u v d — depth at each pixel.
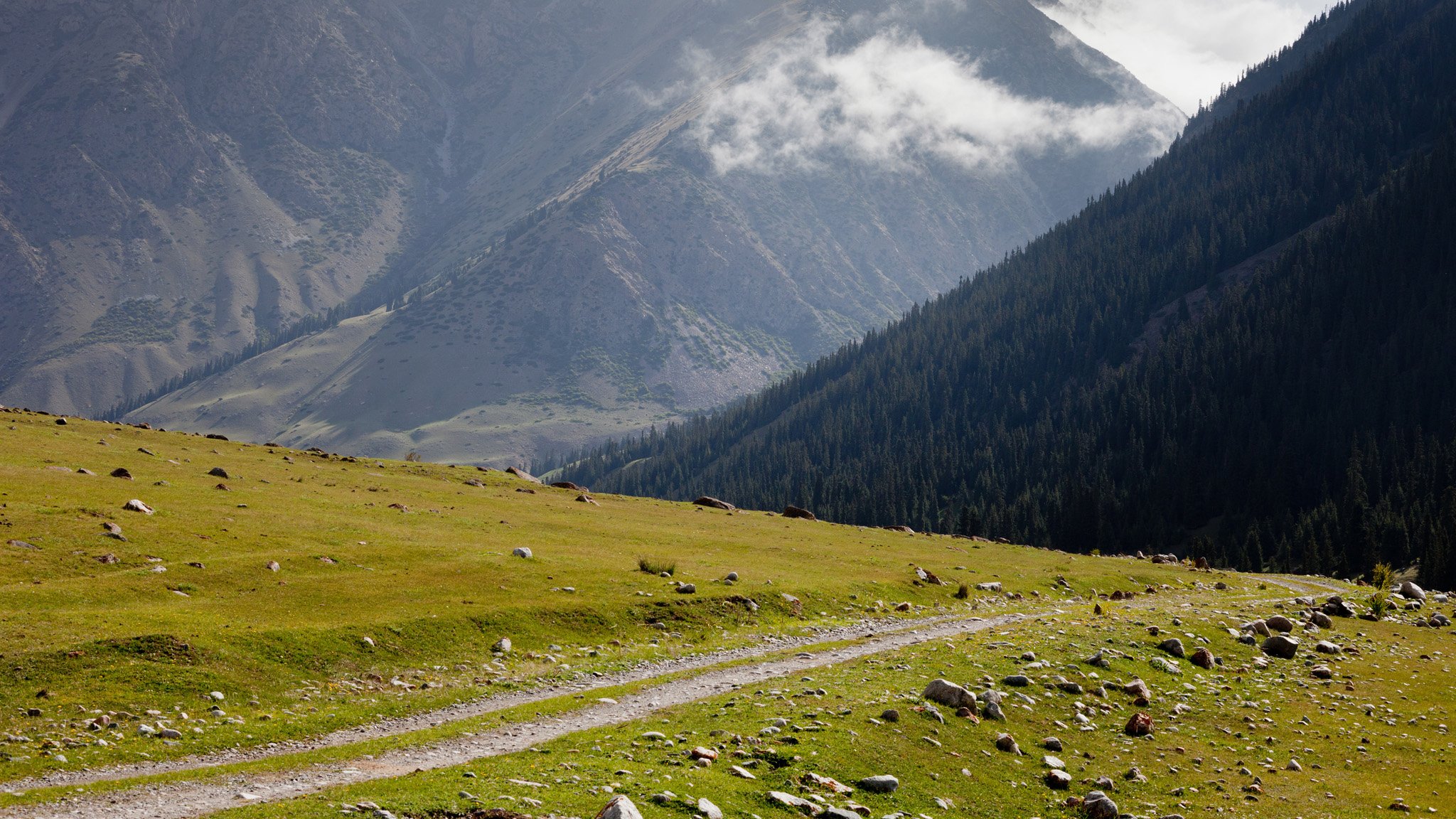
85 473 54.31
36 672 27.47
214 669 29.81
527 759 22.02
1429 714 33.88
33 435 65.56
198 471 62.31
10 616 31.25
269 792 21.27
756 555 62.88
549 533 61.41
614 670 35.38
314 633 33.81
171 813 19.77
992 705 28.28
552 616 40.50
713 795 19.70
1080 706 30.33
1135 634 41.25
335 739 26.58
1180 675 35.94
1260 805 23.50
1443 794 25.22
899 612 50.50
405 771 22.84
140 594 36.03
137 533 43.34
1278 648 41.91
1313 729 30.86
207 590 37.81
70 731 24.70
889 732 25.14
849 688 29.72
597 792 19.34
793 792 20.67
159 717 26.42
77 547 40.00
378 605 38.78
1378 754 28.56
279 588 39.31
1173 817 22.16
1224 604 56.31
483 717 28.25
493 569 47.09
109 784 21.53
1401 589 65.00
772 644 41.09
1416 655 44.12
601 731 25.33
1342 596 57.94
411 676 32.75
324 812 17.88
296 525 51.09
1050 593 61.44
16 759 22.64
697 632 42.19
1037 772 24.45
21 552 38.25
